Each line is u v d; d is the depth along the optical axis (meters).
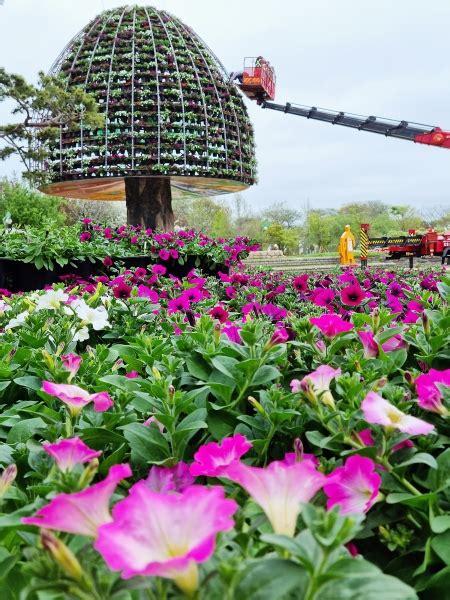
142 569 0.57
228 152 18.25
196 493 0.63
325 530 0.65
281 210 58.53
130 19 17.97
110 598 0.66
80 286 4.91
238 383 1.45
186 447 1.37
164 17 18.17
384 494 1.06
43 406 1.58
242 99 19.20
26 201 26.52
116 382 1.55
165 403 1.31
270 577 0.65
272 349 1.56
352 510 0.92
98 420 1.35
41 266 7.43
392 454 1.10
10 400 1.84
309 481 0.73
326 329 1.73
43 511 0.66
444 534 0.95
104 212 39.25
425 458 1.03
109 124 17.09
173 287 4.93
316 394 1.26
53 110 15.99
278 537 0.67
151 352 1.90
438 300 2.63
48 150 17.52
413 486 1.12
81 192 20.33
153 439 1.26
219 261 9.05
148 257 8.63
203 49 18.62
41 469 1.14
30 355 1.94
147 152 17.20
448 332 1.77
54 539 0.64
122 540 0.60
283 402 1.31
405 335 1.78
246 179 19.16
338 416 1.17
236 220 57.69
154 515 0.62
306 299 4.50
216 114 18.09
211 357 1.58
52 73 17.98
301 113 28.25
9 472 0.96
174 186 20.41
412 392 1.32
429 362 1.66
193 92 17.67
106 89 17.25
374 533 1.09
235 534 0.80
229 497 1.00
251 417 1.35
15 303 3.18
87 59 17.48
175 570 0.58
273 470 0.73
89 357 1.90
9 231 8.48
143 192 18.03
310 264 28.14
